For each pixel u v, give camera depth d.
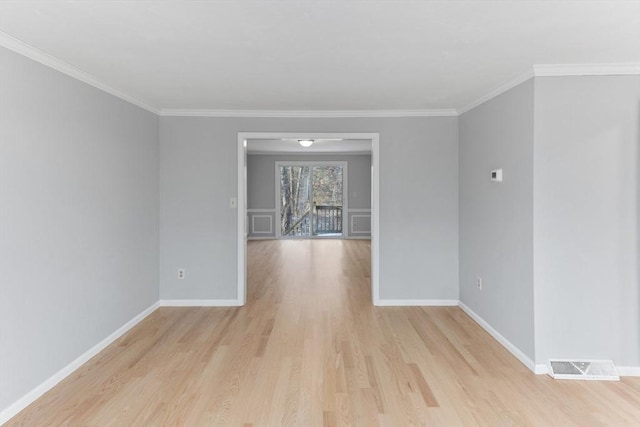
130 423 2.30
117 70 2.98
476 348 3.41
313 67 2.91
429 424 2.30
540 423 2.30
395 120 4.59
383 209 4.63
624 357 2.91
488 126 3.73
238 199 4.61
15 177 2.40
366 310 4.50
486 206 3.79
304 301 4.87
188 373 2.94
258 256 8.06
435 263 4.65
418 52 2.59
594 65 2.82
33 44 2.45
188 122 4.54
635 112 2.87
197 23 2.14
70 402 2.53
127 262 3.82
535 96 2.89
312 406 2.49
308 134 4.57
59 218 2.81
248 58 2.71
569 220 2.91
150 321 4.11
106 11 1.99
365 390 2.70
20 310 2.44
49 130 2.70
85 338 3.13
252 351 3.35
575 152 2.89
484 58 2.70
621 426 2.27
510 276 3.31
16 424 2.29
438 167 4.60
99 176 3.32
